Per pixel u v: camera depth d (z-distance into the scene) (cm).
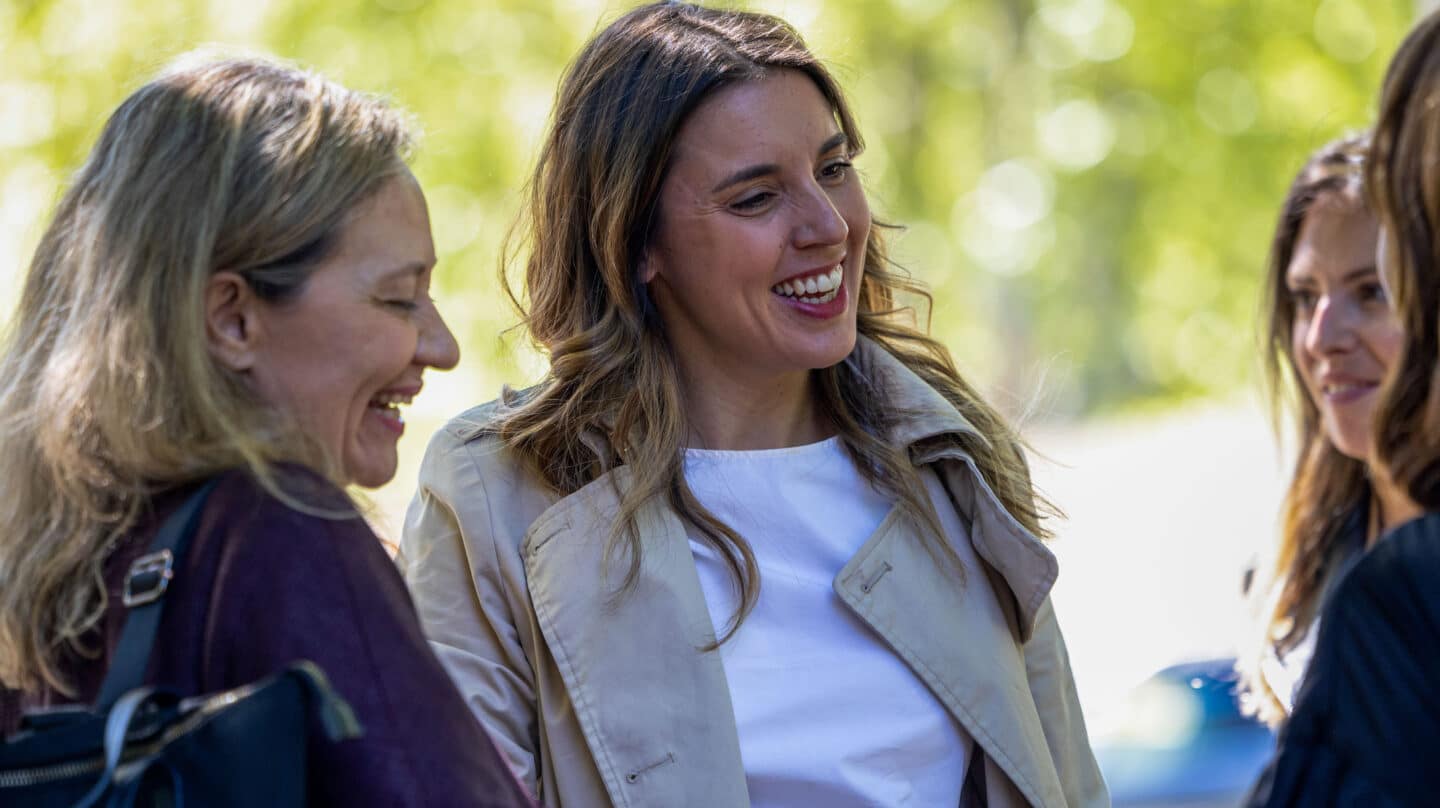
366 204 309
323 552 291
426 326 326
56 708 281
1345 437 512
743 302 416
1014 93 2661
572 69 443
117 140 309
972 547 440
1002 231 2816
